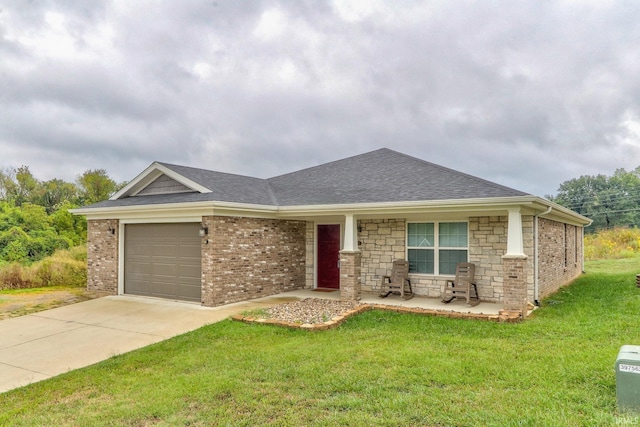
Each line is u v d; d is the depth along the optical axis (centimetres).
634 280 1609
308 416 465
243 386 561
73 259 1986
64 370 688
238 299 1230
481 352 690
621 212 5097
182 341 810
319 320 933
